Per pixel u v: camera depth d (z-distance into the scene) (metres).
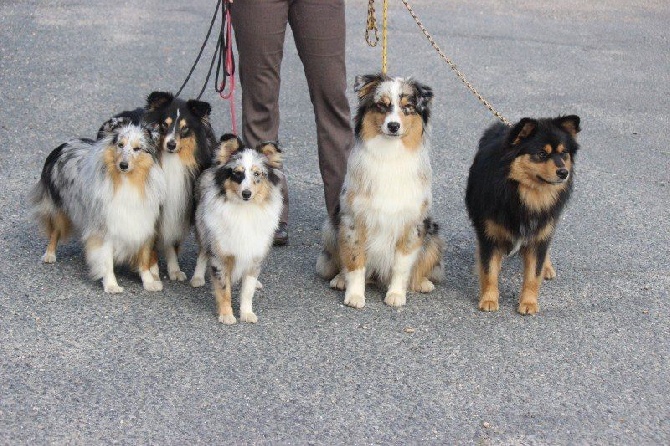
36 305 5.83
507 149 5.92
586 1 16.94
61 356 5.19
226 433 4.48
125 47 12.51
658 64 12.73
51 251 6.53
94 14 14.41
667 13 16.09
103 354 5.24
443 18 14.93
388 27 14.05
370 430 4.56
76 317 5.70
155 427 4.51
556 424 4.68
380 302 6.21
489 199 6.00
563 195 5.94
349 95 10.66
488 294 6.11
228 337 5.53
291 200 7.95
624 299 6.25
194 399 4.79
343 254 6.15
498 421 4.68
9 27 13.34
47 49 12.27
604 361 5.38
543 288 6.42
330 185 7.04
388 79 5.94
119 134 5.90
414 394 4.92
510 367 5.27
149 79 11.10
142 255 6.19
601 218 7.72
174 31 13.48
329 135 6.91
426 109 6.01
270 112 6.92
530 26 14.70
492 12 15.60
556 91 11.28
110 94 10.50
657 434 4.61
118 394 4.80
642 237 7.35
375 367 5.21
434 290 6.44
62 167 6.36
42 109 9.92
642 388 5.07
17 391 4.79
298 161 8.80
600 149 9.39
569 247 7.13
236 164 5.64
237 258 5.75
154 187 6.02
